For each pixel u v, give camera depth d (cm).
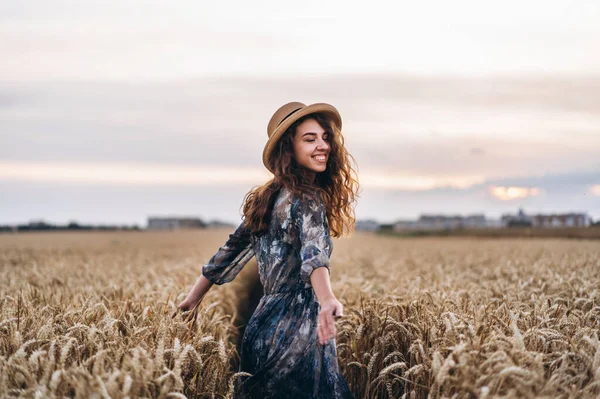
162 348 313
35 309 450
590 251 1585
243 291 948
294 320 328
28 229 9338
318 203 322
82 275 985
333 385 326
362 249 2427
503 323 399
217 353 377
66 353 317
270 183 343
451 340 353
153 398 305
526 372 282
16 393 305
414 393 341
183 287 683
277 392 324
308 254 306
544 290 689
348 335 487
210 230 10381
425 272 1103
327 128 337
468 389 300
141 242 3953
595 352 344
